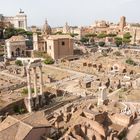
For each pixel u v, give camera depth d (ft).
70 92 230.89
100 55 426.92
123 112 173.58
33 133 117.60
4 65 353.72
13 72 315.17
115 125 154.92
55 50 398.62
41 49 442.09
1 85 253.44
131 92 230.48
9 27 593.01
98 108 172.65
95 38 654.12
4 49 441.68
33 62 181.88
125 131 147.02
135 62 358.02
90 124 138.41
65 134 130.00
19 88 243.81
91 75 298.56
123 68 304.91
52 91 221.05
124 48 515.91
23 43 438.40
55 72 319.88
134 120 163.84
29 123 123.24
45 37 445.37
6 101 190.90
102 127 131.23
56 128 141.69
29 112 179.52
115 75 289.33
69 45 418.51
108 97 215.92
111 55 425.28
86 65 344.28
